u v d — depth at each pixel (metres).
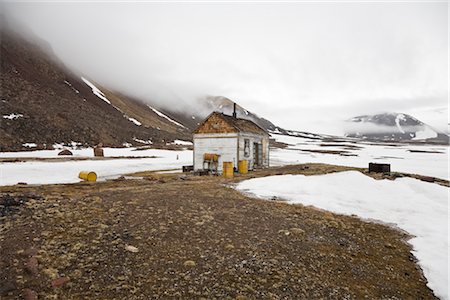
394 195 15.33
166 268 7.05
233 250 8.13
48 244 7.79
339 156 61.38
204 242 8.55
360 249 9.03
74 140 56.09
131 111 110.56
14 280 6.14
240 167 25.08
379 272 7.73
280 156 58.84
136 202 11.96
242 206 12.36
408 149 91.69
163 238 8.61
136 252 7.69
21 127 50.88
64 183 18.84
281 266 7.49
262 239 9.02
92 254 7.46
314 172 23.94
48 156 39.75
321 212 12.34
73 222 9.40
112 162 35.69
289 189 16.38
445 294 6.91
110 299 5.81
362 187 16.61
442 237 10.09
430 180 20.02
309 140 144.50
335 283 6.99
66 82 89.81
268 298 6.15
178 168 31.06
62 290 6.00
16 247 7.50
